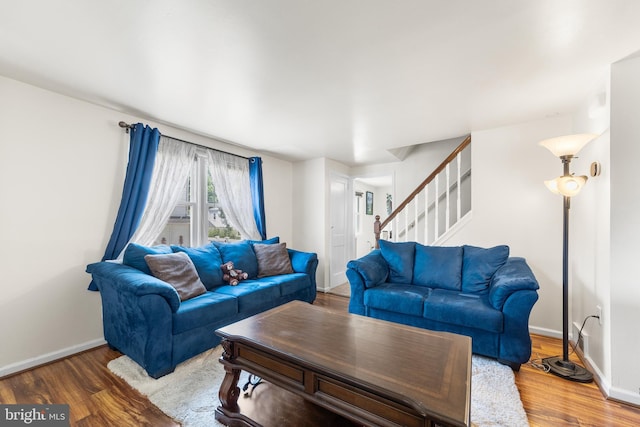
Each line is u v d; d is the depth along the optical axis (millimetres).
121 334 2172
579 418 1598
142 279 2008
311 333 1622
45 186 2229
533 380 1990
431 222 4434
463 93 2250
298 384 1350
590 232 2203
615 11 1340
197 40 1593
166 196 2973
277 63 1830
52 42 1618
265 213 4289
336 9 1343
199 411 1635
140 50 1693
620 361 1770
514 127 2971
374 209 7762
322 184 4512
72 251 2365
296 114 2695
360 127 3041
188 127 3074
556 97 2314
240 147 3883
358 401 1184
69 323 2334
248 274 3303
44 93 2219
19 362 2080
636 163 1761
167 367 2012
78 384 1897
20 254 2109
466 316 2252
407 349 1435
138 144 2652
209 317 2295
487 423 1545
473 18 1403
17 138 2098
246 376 1950
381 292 2717
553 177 2789
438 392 1076
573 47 1644
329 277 4609
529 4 1307
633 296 1750
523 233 2916
